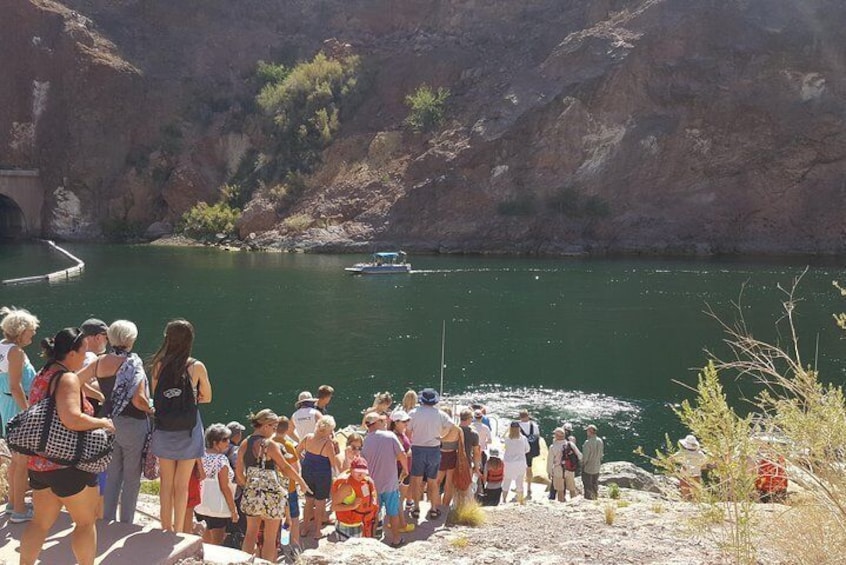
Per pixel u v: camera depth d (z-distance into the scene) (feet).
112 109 334.44
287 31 385.91
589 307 149.48
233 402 90.33
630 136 281.13
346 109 343.05
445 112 322.55
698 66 276.62
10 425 18.42
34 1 337.93
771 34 272.51
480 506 37.68
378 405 37.68
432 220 290.76
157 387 22.99
